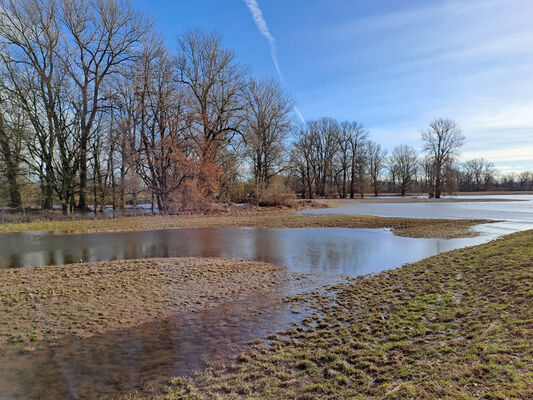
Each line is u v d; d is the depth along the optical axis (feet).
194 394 12.35
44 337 17.58
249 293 24.77
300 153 200.95
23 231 59.06
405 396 10.63
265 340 16.93
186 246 45.39
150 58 89.56
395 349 14.84
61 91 83.35
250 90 126.00
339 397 11.54
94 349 16.24
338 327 18.15
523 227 60.80
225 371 13.98
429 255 38.11
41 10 76.74
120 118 89.66
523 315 15.55
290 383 12.80
